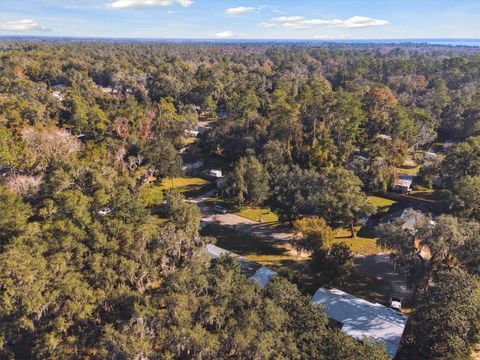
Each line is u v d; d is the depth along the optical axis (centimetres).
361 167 6069
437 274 3253
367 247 4619
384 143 6731
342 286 3838
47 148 5172
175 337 2322
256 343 2244
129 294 2758
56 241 3012
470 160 5544
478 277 3086
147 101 10256
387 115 7956
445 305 2717
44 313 2689
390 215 5178
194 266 2977
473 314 2677
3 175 4600
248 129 7475
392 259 3684
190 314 2480
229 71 13700
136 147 6203
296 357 2297
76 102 8206
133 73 12344
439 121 8869
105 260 2930
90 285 2806
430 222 3547
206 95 10988
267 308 2492
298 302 2720
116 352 2288
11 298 2561
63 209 3472
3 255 2667
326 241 3928
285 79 12481
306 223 4125
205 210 5662
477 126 7594
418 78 12419
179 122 8250
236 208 5731
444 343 2670
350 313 3189
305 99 8469
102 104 9206
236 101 9556
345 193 4606
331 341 2395
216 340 2314
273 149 6309
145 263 3131
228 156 7756
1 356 2552
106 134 6606
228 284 2762
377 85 10894
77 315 2627
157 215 4753
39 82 11144
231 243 4712
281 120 7031
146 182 5775
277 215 5034
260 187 5272
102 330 2530
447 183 5847
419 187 6494
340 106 7325
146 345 2294
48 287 2677
